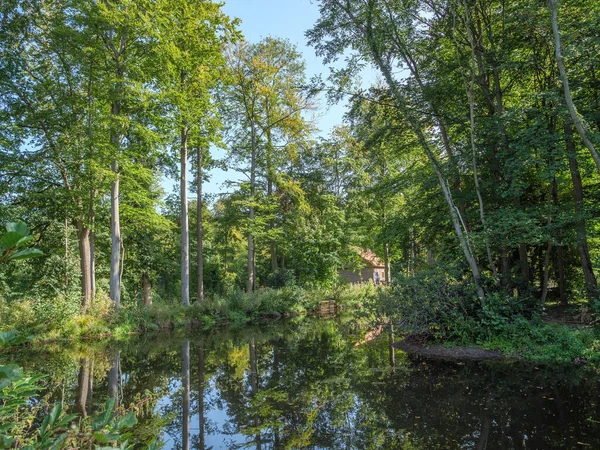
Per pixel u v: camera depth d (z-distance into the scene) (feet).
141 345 41.73
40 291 60.39
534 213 33.63
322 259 88.84
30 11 48.34
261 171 79.00
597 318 32.53
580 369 25.90
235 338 46.26
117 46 49.39
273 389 23.86
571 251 51.49
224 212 79.46
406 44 39.34
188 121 54.54
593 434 15.34
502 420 17.34
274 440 16.26
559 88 34.65
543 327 32.24
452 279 35.32
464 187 46.70
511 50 38.34
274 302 71.41
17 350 39.14
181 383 25.67
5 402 5.72
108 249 74.59
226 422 18.45
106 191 55.42
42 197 49.47
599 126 36.45
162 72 49.75
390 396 21.72
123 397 22.59
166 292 90.27
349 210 94.43
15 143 49.83
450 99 40.34
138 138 56.70
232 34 56.54
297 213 85.76
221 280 97.55
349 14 37.93
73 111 52.34
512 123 35.37
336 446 15.43
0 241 3.75
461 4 37.37
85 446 8.96
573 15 34.68
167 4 48.62
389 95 39.65
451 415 18.31
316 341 42.75
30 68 50.34
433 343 34.63
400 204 84.38
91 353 37.19
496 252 39.55
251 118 76.79
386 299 35.55
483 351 31.42
